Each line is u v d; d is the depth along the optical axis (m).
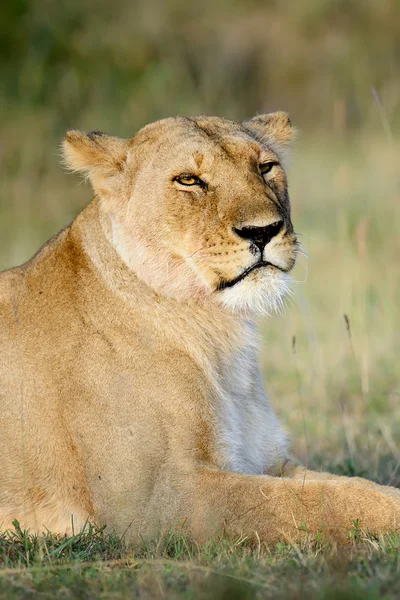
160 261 8.11
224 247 7.93
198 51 36.47
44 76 27.80
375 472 9.50
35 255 8.72
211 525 7.37
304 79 37.72
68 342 8.05
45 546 7.11
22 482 7.98
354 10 39.31
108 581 6.39
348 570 6.29
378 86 34.16
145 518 7.59
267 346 15.05
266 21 39.94
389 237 18.98
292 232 8.19
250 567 6.54
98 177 8.43
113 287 8.15
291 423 11.92
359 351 13.83
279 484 7.43
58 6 29.67
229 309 8.35
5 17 28.38
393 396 12.44
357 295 14.91
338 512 7.28
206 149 8.18
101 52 29.58
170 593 6.07
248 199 7.99
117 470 7.71
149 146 8.38
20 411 8.00
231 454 8.01
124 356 7.95
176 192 8.11
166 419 7.77
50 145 26.64
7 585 6.38
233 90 36.06
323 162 27.62
